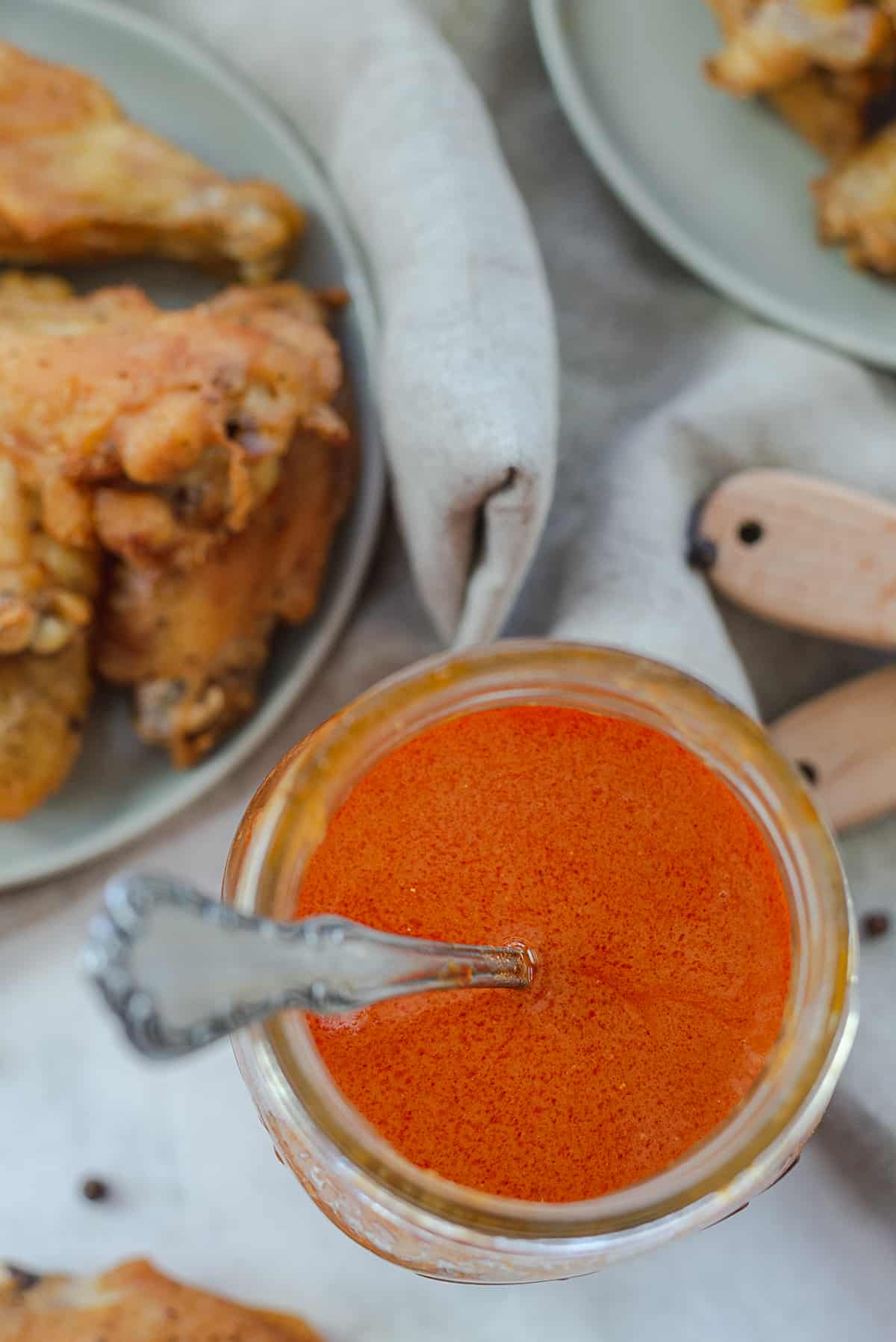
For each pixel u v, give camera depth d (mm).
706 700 308
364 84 393
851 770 394
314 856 310
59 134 395
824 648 412
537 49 417
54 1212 399
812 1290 388
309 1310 394
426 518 378
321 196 404
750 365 406
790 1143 294
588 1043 306
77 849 394
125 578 381
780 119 410
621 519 398
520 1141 304
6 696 376
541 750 315
